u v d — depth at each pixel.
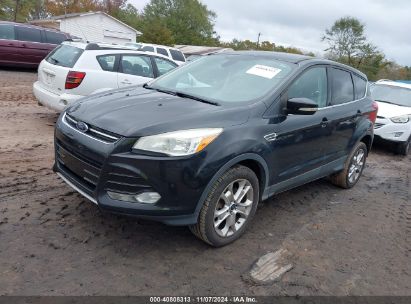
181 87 4.38
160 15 62.78
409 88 10.02
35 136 6.77
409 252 4.09
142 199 3.10
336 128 4.88
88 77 7.09
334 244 4.04
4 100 9.77
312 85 4.54
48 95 7.16
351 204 5.26
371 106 5.86
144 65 8.08
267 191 4.00
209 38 64.19
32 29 15.86
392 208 5.33
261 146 3.64
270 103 3.87
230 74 4.36
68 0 50.84
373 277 3.51
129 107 3.54
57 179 4.84
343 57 62.06
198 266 3.33
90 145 3.22
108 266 3.19
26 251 3.26
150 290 2.96
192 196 3.20
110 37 35.53
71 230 3.65
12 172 4.95
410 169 7.89
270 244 3.85
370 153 8.93
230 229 3.69
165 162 3.05
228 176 3.43
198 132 3.21
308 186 5.73
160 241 3.64
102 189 3.15
